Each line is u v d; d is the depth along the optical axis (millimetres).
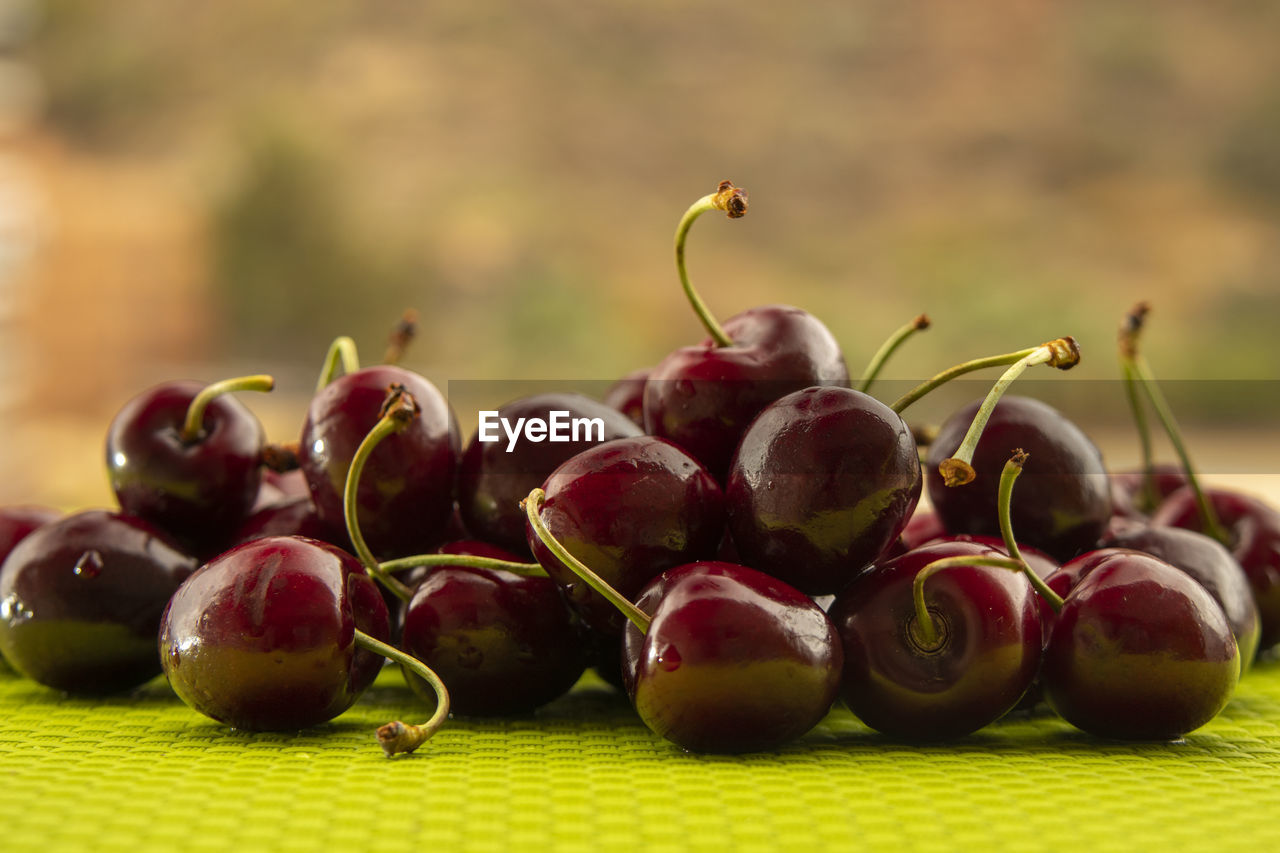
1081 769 277
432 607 304
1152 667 287
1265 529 353
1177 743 293
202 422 335
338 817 255
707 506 295
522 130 5484
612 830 251
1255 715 312
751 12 5816
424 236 4734
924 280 4848
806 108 5648
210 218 4145
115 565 320
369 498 315
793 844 247
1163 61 5566
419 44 5770
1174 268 4961
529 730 300
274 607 289
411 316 374
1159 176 5352
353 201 4594
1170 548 325
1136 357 369
